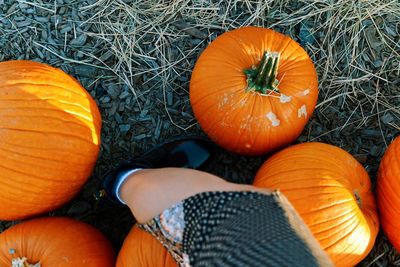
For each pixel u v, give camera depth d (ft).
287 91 4.38
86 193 5.10
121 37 5.34
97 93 5.25
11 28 5.29
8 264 4.28
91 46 5.32
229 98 4.36
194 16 5.37
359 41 5.37
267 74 4.25
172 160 4.86
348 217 4.13
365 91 5.31
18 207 4.30
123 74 5.29
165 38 5.35
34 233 4.32
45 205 4.39
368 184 4.44
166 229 3.33
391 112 5.28
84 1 5.34
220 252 2.83
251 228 2.86
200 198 3.19
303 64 4.50
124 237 5.05
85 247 4.38
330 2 5.39
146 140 5.21
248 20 5.38
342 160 4.33
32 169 4.12
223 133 4.57
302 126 4.60
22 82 4.12
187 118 5.24
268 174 4.39
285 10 5.41
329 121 5.26
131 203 3.94
